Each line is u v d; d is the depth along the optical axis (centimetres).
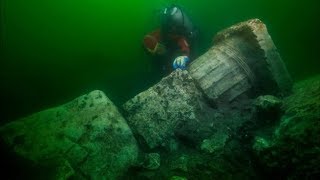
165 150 284
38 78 573
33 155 253
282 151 232
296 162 221
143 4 647
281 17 508
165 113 295
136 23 658
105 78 562
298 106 265
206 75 321
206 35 559
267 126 285
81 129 271
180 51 405
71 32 679
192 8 597
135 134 293
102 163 257
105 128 273
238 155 263
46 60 617
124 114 307
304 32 484
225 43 345
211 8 578
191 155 272
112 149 267
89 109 286
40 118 282
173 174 254
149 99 304
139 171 261
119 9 670
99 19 688
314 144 217
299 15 488
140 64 570
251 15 540
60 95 539
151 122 293
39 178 231
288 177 222
